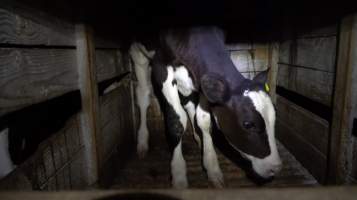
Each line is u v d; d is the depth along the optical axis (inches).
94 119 64.1
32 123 40.0
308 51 82.7
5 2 33.8
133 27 105.8
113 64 92.7
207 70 74.2
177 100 84.7
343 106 60.7
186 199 21.6
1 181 32.4
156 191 22.6
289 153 99.0
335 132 64.1
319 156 75.2
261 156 65.1
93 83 64.2
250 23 118.1
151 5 94.6
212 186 76.6
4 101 33.5
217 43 79.3
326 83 71.1
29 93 39.5
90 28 63.7
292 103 96.9
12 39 35.3
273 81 115.0
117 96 95.3
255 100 64.7
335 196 21.3
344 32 59.4
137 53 107.9
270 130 64.1
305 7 84.0
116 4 97.3
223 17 104.8
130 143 115.0
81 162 60.6
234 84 69.6
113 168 83.1
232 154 98.7
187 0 93.7
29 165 39.0
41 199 22.1
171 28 84.4
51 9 47.1
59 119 49.9
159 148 110.9
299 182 77.5
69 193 22.7
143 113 109.5
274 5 109.7
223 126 72.1
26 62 38.8
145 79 110.3
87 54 60.6
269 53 118.1
